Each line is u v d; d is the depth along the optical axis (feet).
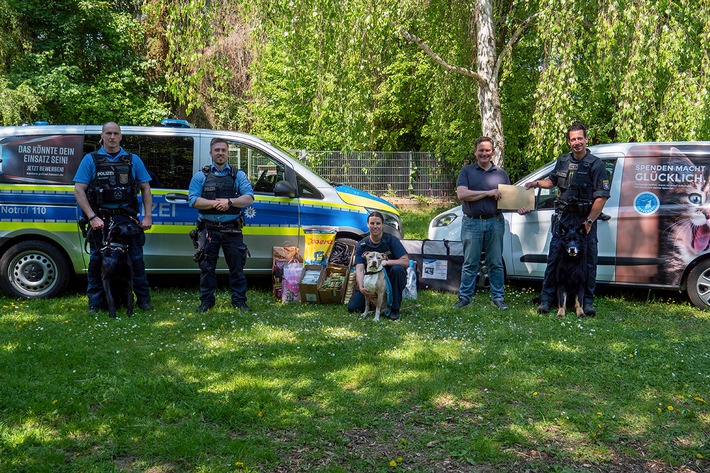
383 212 24.06
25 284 21.36
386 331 17.65
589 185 19.31
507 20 37.11
